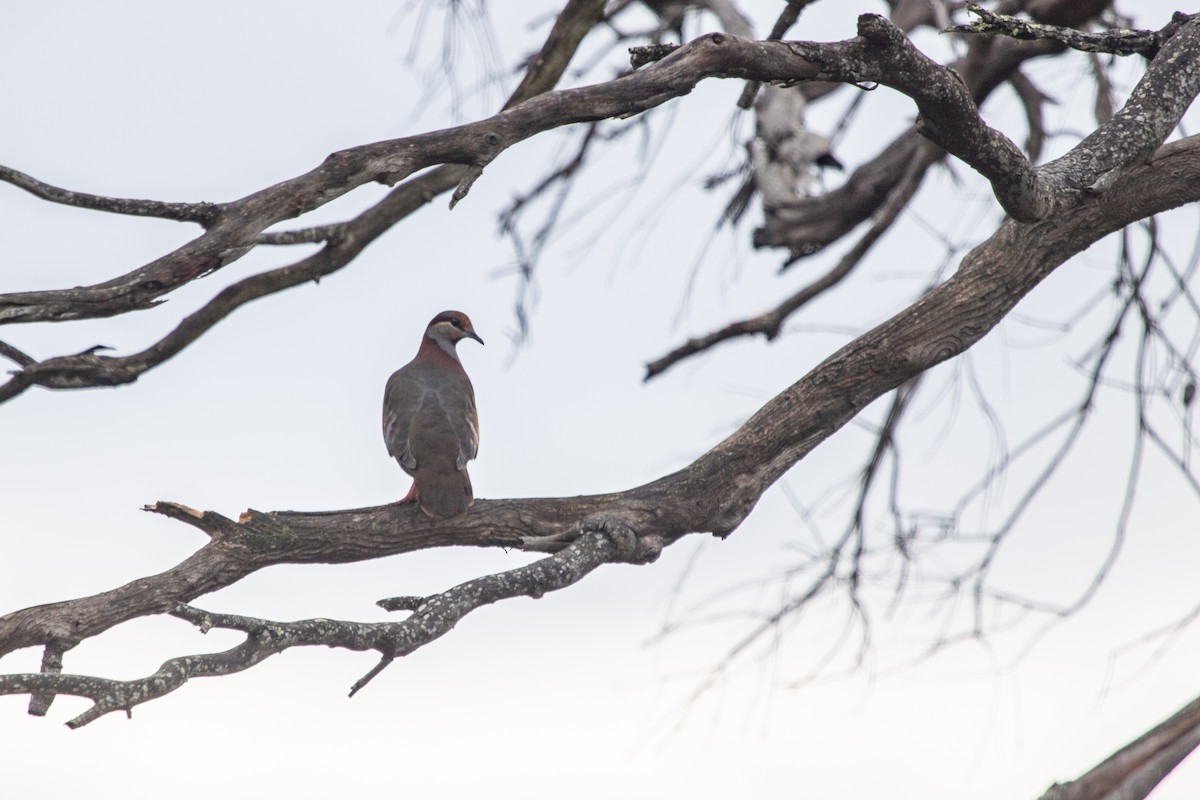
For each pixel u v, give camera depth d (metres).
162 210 7.21
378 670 7.53
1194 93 10.14
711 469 10.76
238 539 9.92
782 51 8.35
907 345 11.02
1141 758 5.23
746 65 8.35
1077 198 9.55
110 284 7.05
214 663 6.86
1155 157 10.88
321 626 7.17
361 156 7.64
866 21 8.26
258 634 6.98
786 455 10.98
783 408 11.05
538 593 8.65
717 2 18.20
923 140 16.44
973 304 11.07
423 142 7.80
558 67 15.91
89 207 7.09
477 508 10.79
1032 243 11.02
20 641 9.04
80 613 9.16
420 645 7.59
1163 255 14.12
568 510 10.88
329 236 15.06
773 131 18.62
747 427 11.02
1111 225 11.06
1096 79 16.16
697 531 10.70
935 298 11.15
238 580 10.01
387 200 15.42
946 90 8.51
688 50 8.24
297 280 15.05
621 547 9.52
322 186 7.57
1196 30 10.28
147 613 9.48
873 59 8.40
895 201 16.92
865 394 11.09
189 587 9.66
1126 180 10.88
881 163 17.88
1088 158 9.70
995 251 11.16
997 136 8.87
